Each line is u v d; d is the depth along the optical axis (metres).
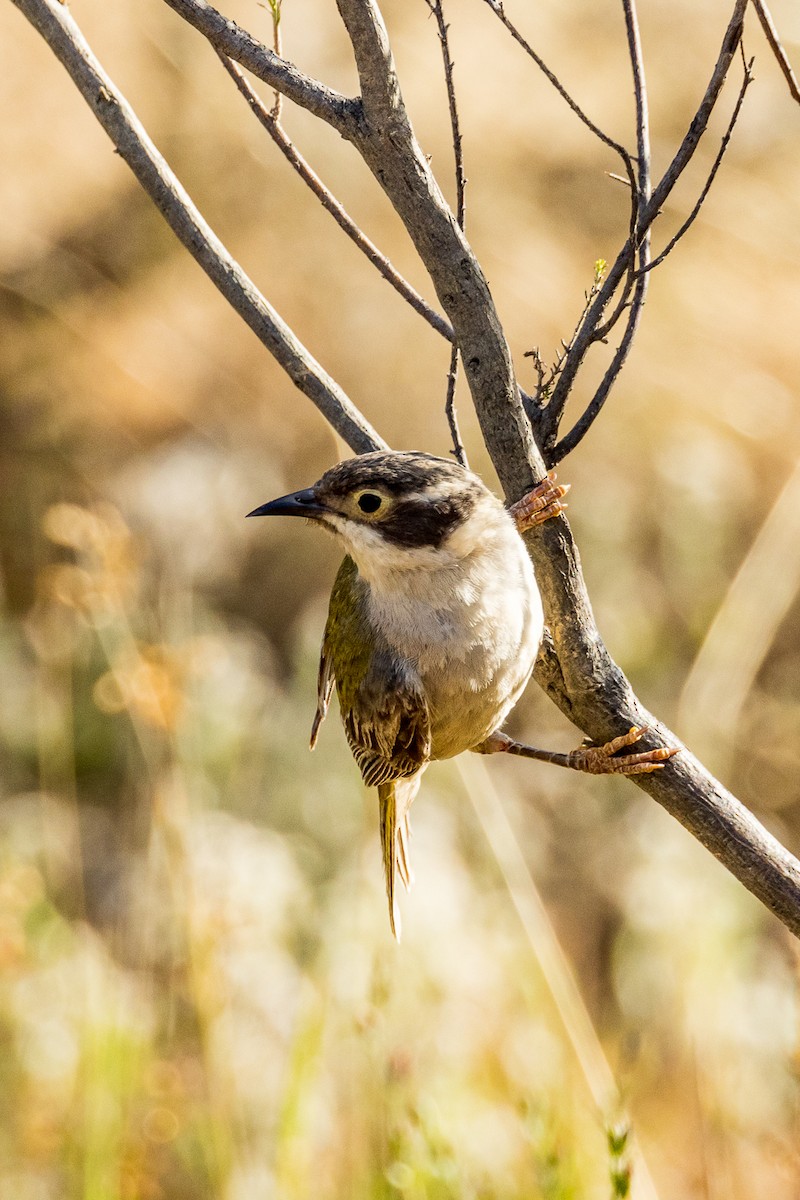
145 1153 8.80
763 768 14.36
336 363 19.73
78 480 18.52
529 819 14.02
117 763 14.56
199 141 20.83
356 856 10.95
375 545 6.84
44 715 13.62
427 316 6.81
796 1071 7.94
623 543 15.73
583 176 20.62
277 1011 9.83
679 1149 9.66
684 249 19.88
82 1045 9.11
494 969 10.41
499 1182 8.33
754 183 20.34
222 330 19.77
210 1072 8.57
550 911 13.12
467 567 6.81
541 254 19.84
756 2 5.43
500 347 5.73
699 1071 8.98
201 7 5.60
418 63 20.97
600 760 6.05
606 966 12.62
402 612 7.01
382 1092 7.83
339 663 7.57
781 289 19.09
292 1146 8.04
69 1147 8.98
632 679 14.61
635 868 12.47
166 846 9.60
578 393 18.67
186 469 17.33
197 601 16.14
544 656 6.54
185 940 9.37
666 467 16.27
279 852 11.61
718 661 11.38
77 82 7.15
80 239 20.42
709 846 5.95
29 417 19.28
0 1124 9.52
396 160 5.50
